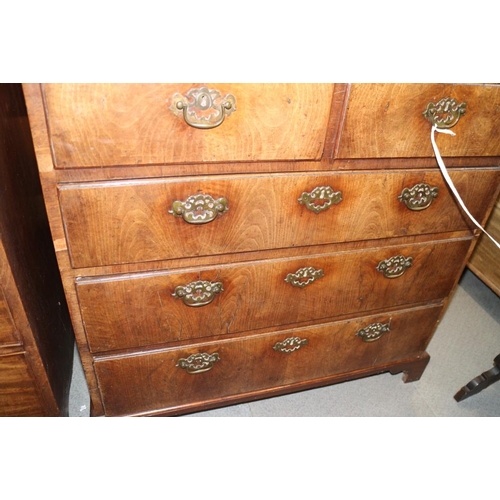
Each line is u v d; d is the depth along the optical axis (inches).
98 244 26.6
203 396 39.2
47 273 39.5
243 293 32.6
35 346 31.9
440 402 48.2
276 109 24.5
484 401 48.8
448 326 58.6
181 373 36.3
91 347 31.8
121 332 31.5
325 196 29.3
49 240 41.9
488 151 31.4
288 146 26.1
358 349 42.1
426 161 30.7
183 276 30.0
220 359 36.6
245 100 23.7
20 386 33.9
